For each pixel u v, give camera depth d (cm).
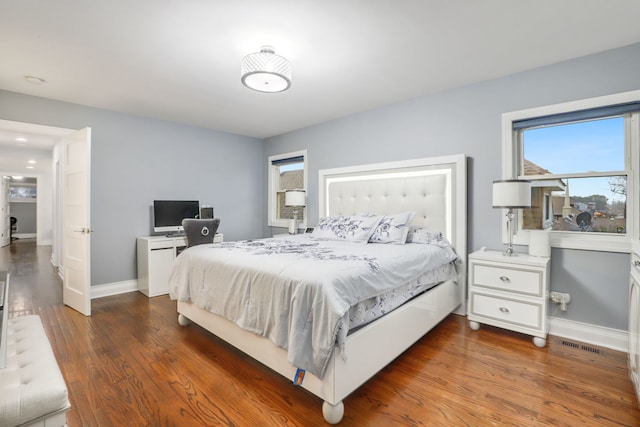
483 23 202
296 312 160
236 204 516
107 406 165
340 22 200
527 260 242
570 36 218
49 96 329
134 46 229
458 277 307
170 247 387
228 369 204
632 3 181
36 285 419
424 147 339
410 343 221
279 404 168
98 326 276
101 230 372
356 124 402
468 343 243
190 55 243
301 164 496
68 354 223
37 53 239
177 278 271
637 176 233
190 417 157
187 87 309
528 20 199
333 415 151
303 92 326
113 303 344
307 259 204
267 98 344
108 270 378
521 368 205
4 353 112
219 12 188
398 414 160
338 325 149
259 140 550
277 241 316
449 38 221
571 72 253
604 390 180
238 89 315
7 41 221
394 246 275
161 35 215
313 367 154
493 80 292
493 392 178
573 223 264
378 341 184
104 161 374
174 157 438
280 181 537
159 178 422
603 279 241
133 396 174
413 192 338
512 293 248
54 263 560
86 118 361
